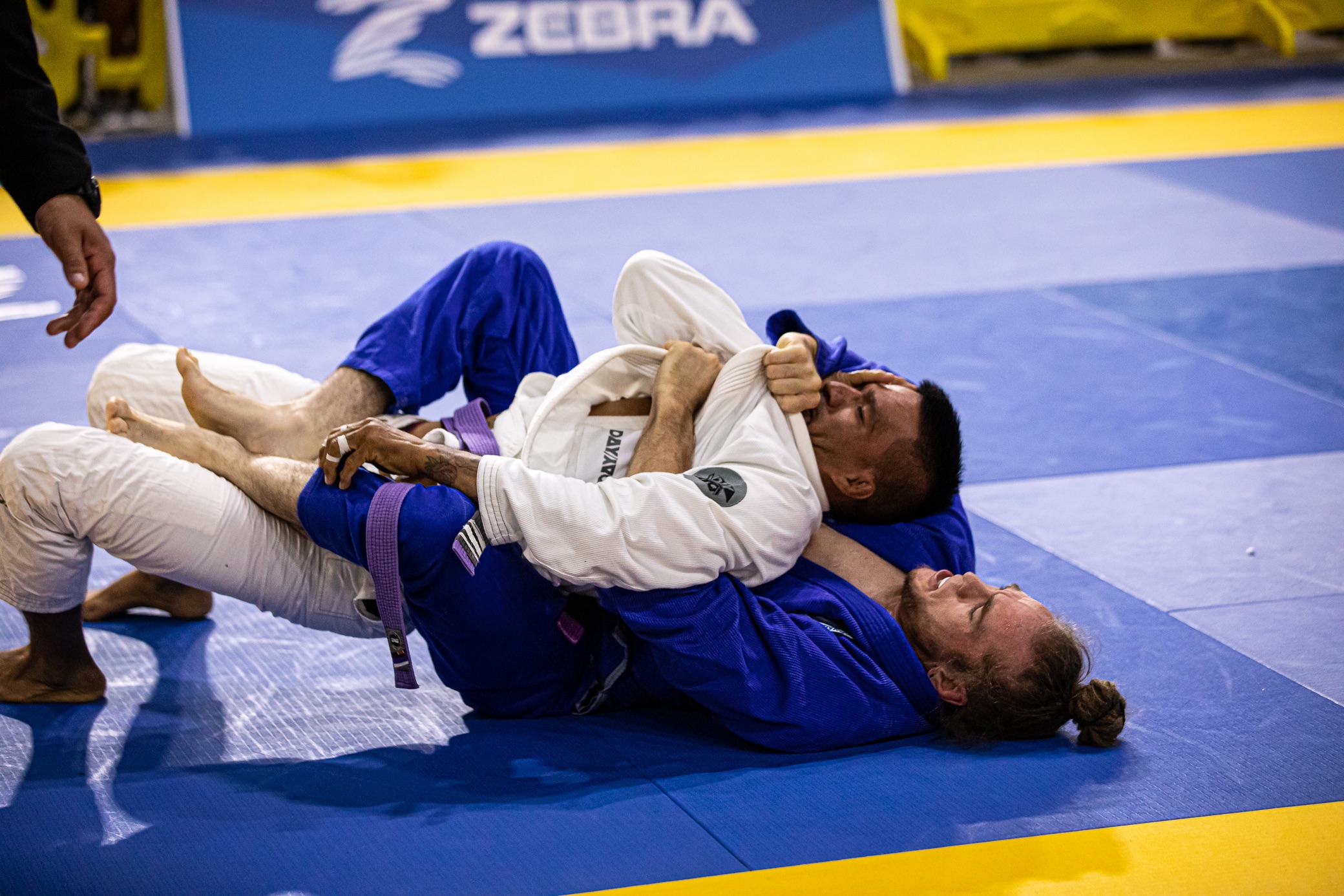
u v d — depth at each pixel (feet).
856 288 62.34
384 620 23.86
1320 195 79.56
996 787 23.02
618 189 83.15
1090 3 121.90
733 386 25.98
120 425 24.79
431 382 28.81
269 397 28.99
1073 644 24.82
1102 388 48.08
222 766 23.93
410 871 20.38
